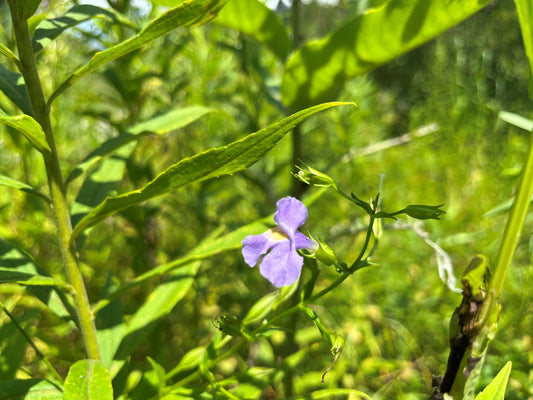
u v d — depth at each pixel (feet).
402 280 1.25
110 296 0.59
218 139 1.26
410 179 1.60
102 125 1.39
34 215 1.12
